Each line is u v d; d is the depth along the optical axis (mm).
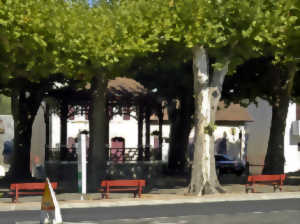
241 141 64812
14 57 24547
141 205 23406
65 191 29781
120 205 23547
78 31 24062
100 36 24250
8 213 20516
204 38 24266
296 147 58312
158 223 16750
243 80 36344
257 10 23656
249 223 16516
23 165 38906
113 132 65312
